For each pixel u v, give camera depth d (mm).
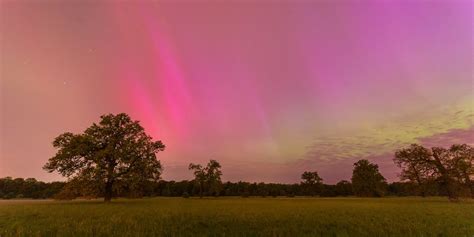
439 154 58562
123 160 44219
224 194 158750
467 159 56188
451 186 56969
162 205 40562
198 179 115000
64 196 44219
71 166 43500
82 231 13297
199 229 14578
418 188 60469
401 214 25219
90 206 36344
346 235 12773
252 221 18516
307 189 150750
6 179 108188
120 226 15273
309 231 14102
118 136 46844
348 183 148625
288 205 45000
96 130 46281
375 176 113188
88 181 42750
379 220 19578
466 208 35031
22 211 26781
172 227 14977
